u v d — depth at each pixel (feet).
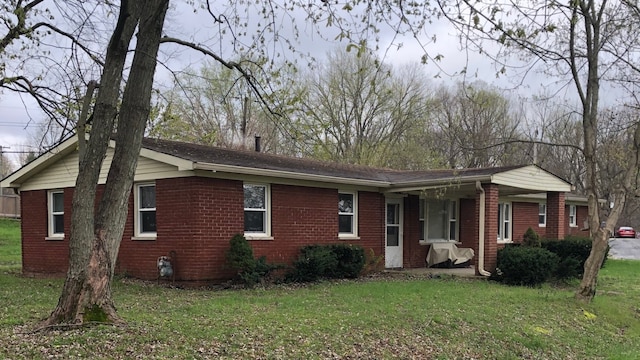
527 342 26.37
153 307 27.50
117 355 18.34
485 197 46.34
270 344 21.24
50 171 48.83
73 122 35.42
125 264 41.83
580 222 87.45
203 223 37.37
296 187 44.57
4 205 119.34
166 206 38.99
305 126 35.35
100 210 22.06
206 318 24.66
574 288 44.65
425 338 24.86
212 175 37.93
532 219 74.13
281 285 39.83
